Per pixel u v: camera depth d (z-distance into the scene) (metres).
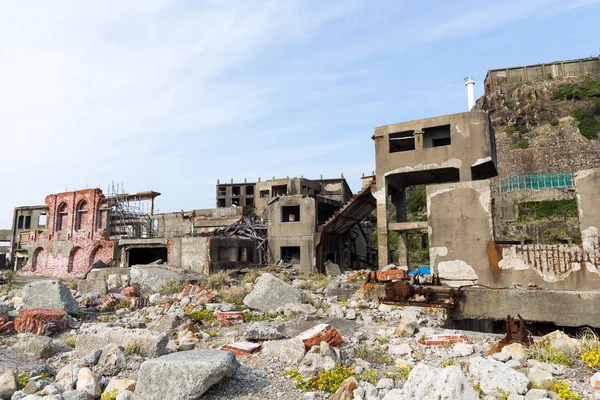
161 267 22.52
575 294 10.19
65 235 38.09
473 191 12.65
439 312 12.51
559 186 42.78
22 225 48.44
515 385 5.38
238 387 6.00
